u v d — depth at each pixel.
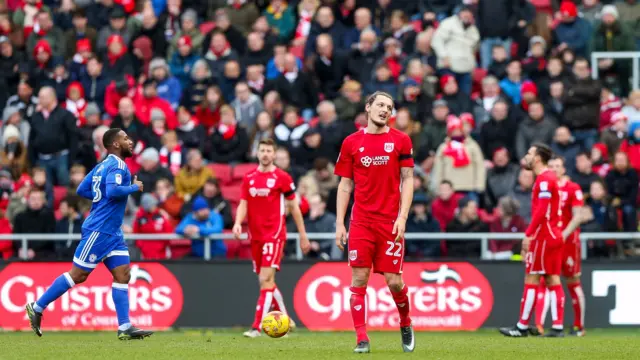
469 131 54.00
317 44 59.66
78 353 28.92
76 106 60.00
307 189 51.03
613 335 44.41
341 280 48.19
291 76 58.97
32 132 57.72
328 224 50.12
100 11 65.94
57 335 43.41
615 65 60.50
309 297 48.06
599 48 61.38
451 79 57.59
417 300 48.28
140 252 49.91
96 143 56.66
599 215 50.09
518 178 52.66
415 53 60.84
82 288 47.84
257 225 40.34
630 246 50.53
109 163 33.09
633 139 56.38
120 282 33.97
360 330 28.33
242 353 29.12
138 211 50.25
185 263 48.38
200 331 47.66
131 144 33.75
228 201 51.78
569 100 56.03
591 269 48.22
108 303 47.81
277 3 64.88
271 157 40.22
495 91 57.81
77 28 64.62
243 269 48.41
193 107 59.62
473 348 32.34
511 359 27.45
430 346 33.50
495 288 48.25
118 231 33.72
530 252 40.91
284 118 55.91
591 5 64.00
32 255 51.03
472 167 53.28
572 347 33.44
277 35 63.53
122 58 62.09
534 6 62.66
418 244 50.88
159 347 32.12
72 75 61.62
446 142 53.62
